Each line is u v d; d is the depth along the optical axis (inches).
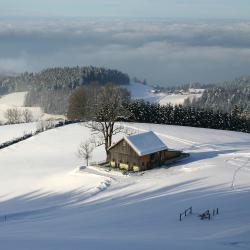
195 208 2034.9
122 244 1266.0
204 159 3272.6
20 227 1844.2
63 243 1275.8
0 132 5002.5
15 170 3326.8
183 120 5762.8
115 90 4928.6
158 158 3179.1
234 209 1988.2
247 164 3100.4
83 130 4690.0
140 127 4832.7
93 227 1743.4
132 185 2694.4
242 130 5876.0
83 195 2573.8
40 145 4148.6
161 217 1909.4
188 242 1330.0
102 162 3324.3
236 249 1258.0
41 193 2714.1
